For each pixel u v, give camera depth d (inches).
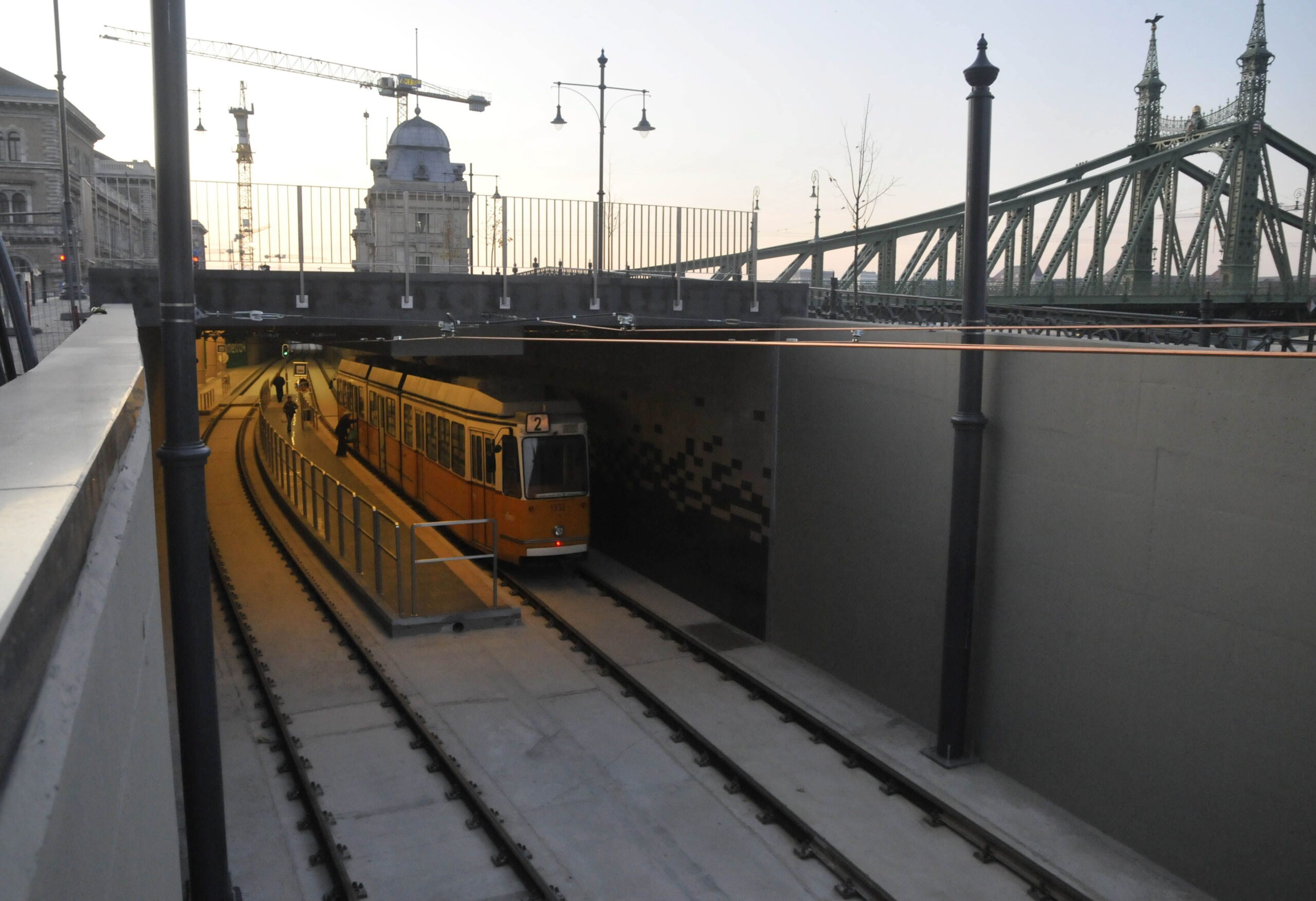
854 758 407.2
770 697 467.8
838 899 313.0
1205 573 317.1
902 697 458.6
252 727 422.6
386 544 721.6
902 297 701.3
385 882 310.3
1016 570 390.9
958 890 316.2
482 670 498.0
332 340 730.2
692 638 545.3
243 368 2829.7
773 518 561.3
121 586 94.7
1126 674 344.5
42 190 2096.5
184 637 223.0
